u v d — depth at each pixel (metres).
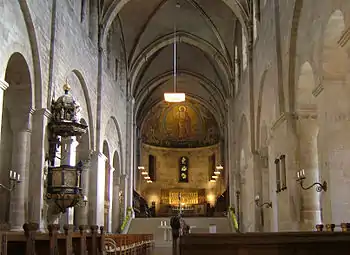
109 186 26.95
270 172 19.02
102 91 24.45
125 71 32.97
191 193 48.66
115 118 28.61
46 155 15.67
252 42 23.50
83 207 21.77
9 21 13.23
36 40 15.00
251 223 23.73
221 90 38.38
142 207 41.62
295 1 14.05
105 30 24.86
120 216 31.11
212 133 48.72
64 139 17.69
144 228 32.16
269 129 19.16
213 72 37.97
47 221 15.81
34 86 15.35
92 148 22.95
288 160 15.02
